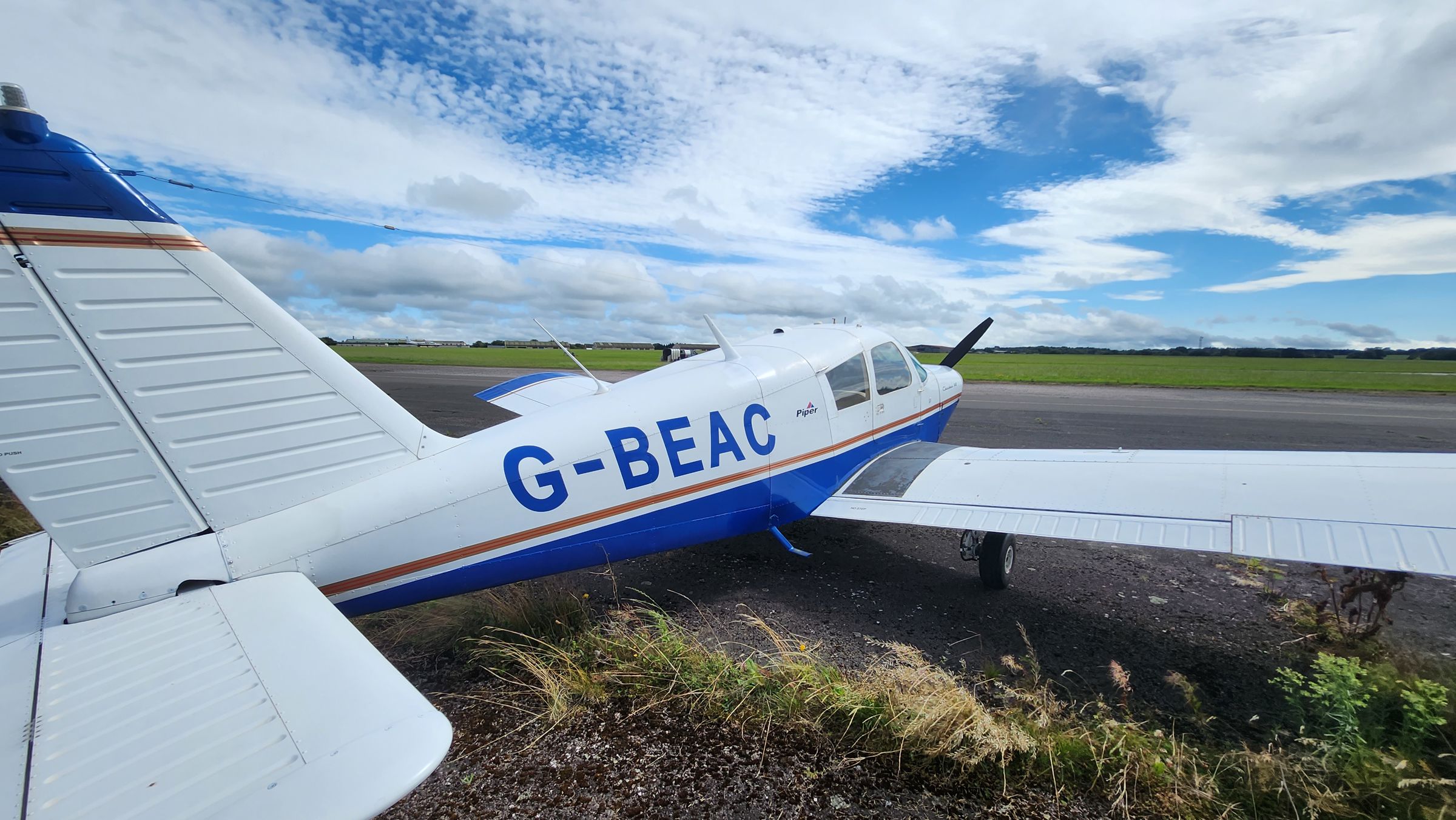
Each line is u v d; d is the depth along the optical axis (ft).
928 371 19.67
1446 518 8.02
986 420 42.09
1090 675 9.95
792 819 6.73
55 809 3.37
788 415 13.42
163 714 4.40
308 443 8.00
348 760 3.78
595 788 7.32
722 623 12.12
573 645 10.57
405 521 8.54
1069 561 15.56
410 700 4.55
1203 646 10.92
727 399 12.45
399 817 6.93
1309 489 9.46
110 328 6.67
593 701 9.12
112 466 6.74
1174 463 11.51
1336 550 8.16
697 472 11.83
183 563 6.99
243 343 7.50
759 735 8.19
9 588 6.84
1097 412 46.39
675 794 7.18
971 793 7.05
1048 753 7.42
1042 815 6.72
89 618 6.31
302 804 3.39
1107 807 6.80
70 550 6.56
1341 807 6.43
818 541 17.30
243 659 5.32
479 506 9.21
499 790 7.35
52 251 6.36
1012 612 12.52
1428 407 49.83
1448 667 9.39
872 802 6.95
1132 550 16.37
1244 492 9.91
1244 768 7.18
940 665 10.34
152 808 3.38
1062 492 11.69
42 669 5.16
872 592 13.67
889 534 18.04
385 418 8.64
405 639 11.26
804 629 11.79
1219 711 8.86
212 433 7.32
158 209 6.92
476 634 11.18
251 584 7.22
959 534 17.97
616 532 10.85
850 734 8.11
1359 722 7.70
